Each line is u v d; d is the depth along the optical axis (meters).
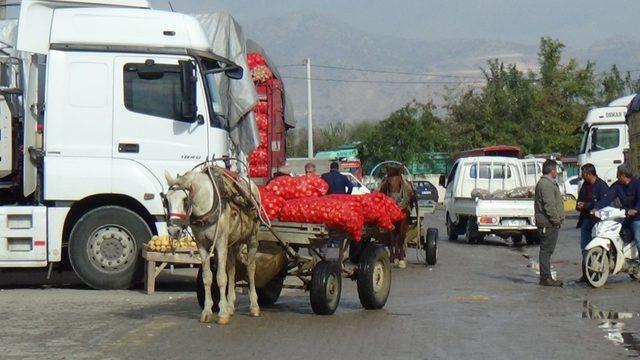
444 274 19.33
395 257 20.56
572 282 17.67
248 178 12.76
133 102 15.84
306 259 13.45
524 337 11.47
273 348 10.62
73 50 15.84
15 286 17.06
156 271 15.58
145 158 15.83
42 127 16.17
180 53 15.94
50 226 15.82
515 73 71.75
